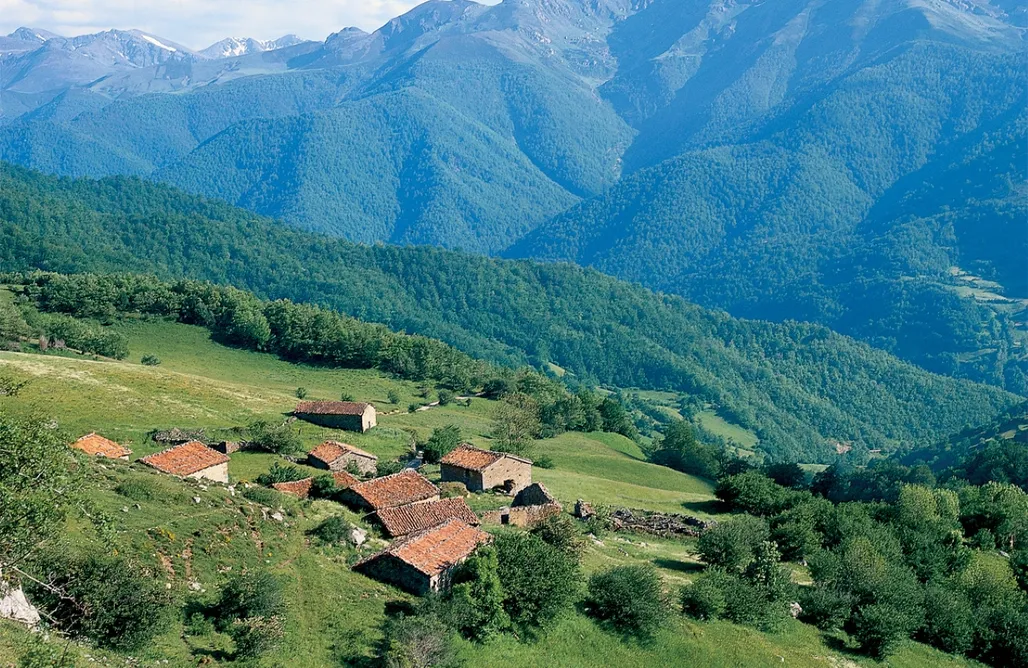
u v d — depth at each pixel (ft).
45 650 83.05
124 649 100.83
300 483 196.54
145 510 133.90
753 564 192.13
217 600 120.78
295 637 119.44
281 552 141.69
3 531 86.63
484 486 245.45
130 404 305.12
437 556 147.95
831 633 180.86
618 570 164.35
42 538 92.99
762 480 287.89
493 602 139.85
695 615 169.17
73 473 138.62
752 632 168.96
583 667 140.15
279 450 266.36
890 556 225.76
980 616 193.98
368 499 185.68
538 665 135.33
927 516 278.46
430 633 123.65
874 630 174.29
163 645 106.52
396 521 172.86
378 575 145.69
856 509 271.69
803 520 237.04
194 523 134.82
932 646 189.37
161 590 113.29
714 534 200.85
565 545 179.42
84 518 121.70
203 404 332.60
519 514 202.28
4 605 91.30
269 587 121.49
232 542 135.23
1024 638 184.03
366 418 340.59
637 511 248.11
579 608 156.97
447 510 181.37
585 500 259.19
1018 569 236.22
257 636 111.34
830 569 199.00
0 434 89.51
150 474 156.66
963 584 219.00
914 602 191.62
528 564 149.18
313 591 133.59
